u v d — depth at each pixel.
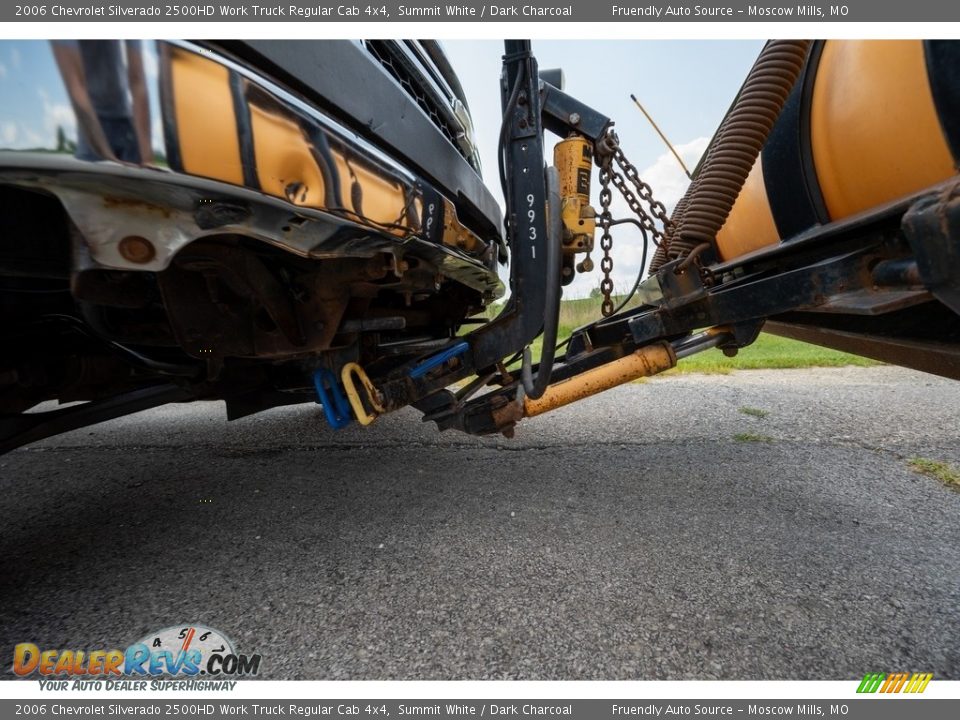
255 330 1.62
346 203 1.17
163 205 0.94
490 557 1.64
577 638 1.24
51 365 1.84
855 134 1.42
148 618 1.41
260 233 1.07
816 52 1.61
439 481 2.39
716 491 2.11
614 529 1.80
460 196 1.94
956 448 2.48
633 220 1.82
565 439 2.97
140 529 1.98
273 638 1.30
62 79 0.78
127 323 1.63
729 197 1.54
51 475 2.71
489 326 1.77
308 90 1.15
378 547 1.75
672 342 2.03
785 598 1.36
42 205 1.14
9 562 1.74
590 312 7.04
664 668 1.14
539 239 1.66
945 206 0.98
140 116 0.83
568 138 1.75
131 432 3.69
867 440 2.67
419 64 1.83
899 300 1.14
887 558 1.55
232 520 2.04
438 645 1.24
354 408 1.78
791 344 6.51
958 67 1.06
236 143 0.95
